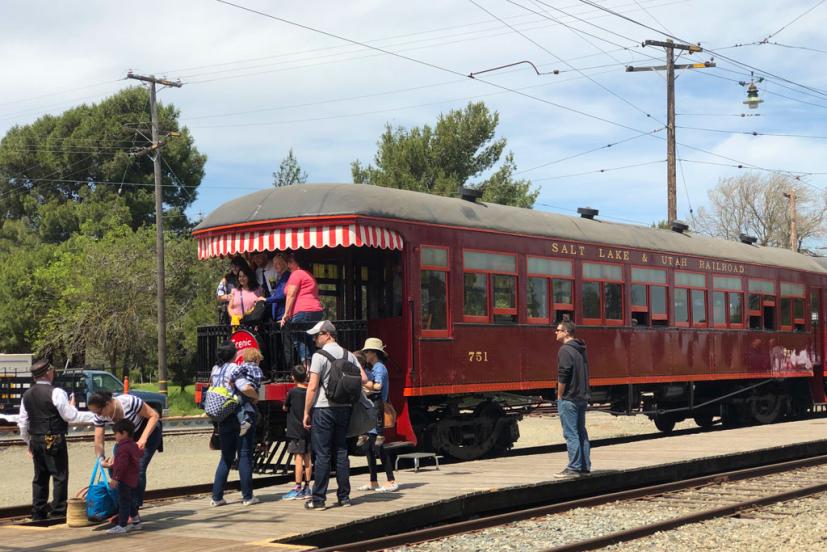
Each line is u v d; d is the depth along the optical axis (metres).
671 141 27.44
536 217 15.14
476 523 8.78
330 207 11.95
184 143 54.75
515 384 14.09
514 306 14.23
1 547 7.48
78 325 34.81
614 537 8.05
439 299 13.02
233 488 11.69
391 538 7.93
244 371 9.38
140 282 35.69
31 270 41.50
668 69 27.39
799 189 59.88
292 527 7.90
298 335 11.54
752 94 27.69
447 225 13.19
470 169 38.88
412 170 38.88
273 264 12.60
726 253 19.56
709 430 20.81
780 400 21.55
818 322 22.48
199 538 7.64
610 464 11.46
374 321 12.98
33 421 9.36
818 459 13.68
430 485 9.99
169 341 36.31
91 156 54.22
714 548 7.88
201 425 23.22
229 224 12.50
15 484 14.22
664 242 17.84
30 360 22.50
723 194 61.47
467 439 13.87
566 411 10.40
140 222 54.44
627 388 16.89
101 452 8.61
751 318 20.27
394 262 12.91
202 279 34.94
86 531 8.20
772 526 8.85
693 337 18.22
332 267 13.47
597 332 15.77
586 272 15.67
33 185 57.78
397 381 12.59
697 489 11.18
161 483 13.78
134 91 55.38
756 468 12.44
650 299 17.14
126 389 22.95
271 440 12.12
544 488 10.10
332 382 8.73
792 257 22.19
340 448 8.91
